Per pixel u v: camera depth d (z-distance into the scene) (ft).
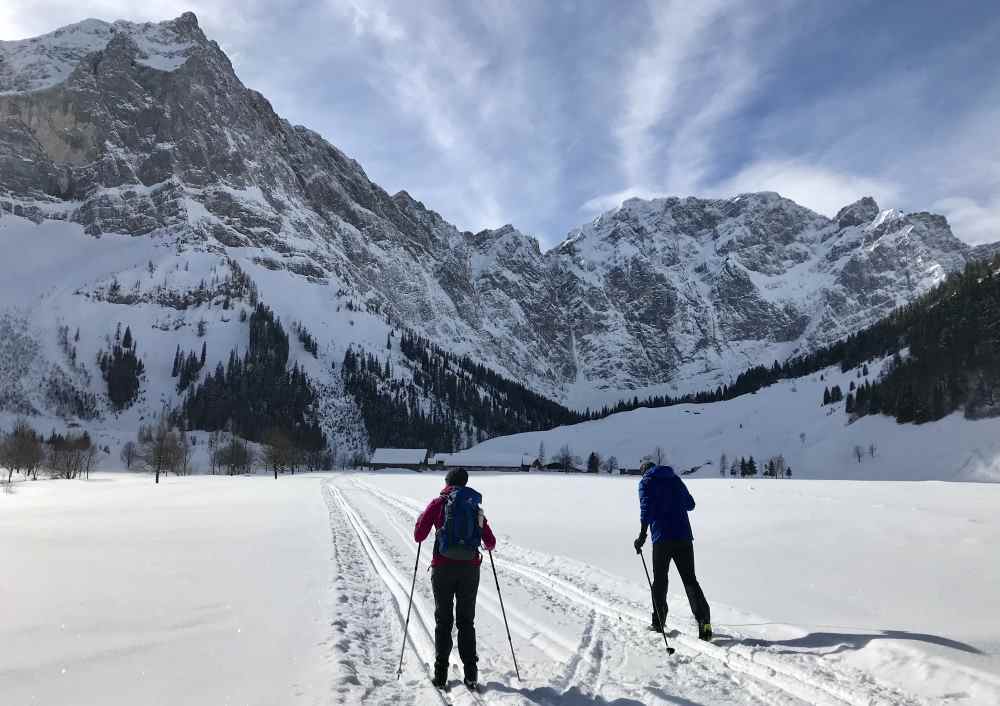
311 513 95.25
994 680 17.47
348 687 19.60
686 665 22.62
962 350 490.08
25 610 31.04
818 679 19.93
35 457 358.64
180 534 67.15
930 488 109.50
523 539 59.21
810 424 618.44
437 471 631.97
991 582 34.09
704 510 78.13
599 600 33.73
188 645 24.61
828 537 52.90
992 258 655.76
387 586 39.14
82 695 18.62
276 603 32.65
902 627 24.93
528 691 20.16
